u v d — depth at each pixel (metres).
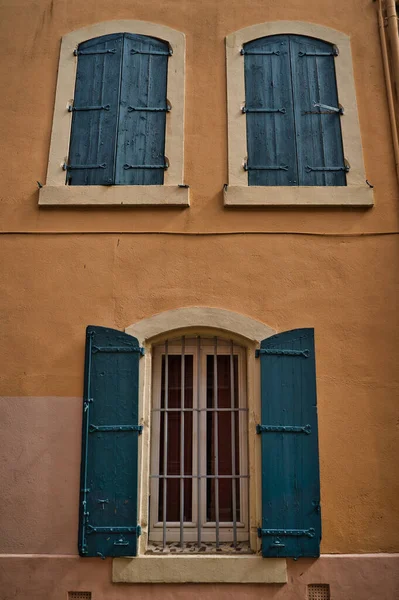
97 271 5.11
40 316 5.02
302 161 5.44
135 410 4.71
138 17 5.87
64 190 5.29
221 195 5.31
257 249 5.16
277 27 5.84
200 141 5.48
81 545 4.50
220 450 4.91
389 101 5.59
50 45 5.82
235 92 5.62
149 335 4.93
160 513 4.83
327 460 4.71
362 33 5.84
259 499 4.59
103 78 5.71
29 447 4.75
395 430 4.78
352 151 5.45
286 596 4.46
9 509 4.64
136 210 5.26
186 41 5.80
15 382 4.88
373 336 4.97
